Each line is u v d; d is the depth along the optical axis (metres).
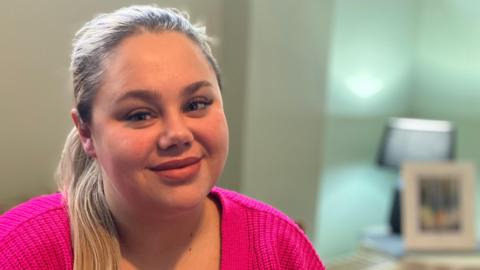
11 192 1.75
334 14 2.39
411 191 2.28
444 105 2.71
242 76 2.06
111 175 0.66
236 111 2.10
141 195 0.65
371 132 2.73
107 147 0.65
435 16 2.71
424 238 2.26
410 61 2.82
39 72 1.74
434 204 2.29
